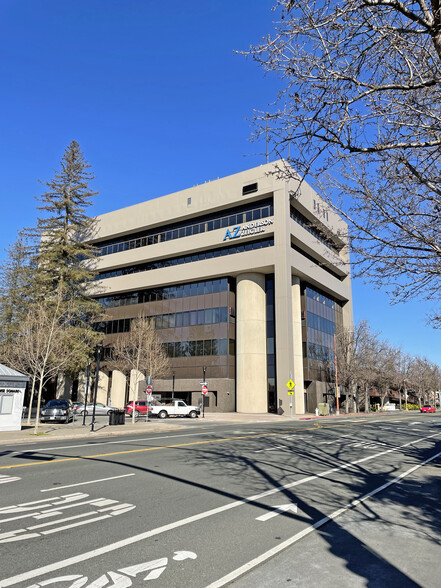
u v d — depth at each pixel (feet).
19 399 70.03
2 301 141.79
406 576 13.97
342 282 199.00
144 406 123.75
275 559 15.43
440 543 17.40
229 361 148.05
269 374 149.79
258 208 149.59
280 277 137.90
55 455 41.34
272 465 36.14
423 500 25.07
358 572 14.28
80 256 197.36
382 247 23.88
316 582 13.43
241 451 44.32
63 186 150.92
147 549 16.14
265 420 109.40
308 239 158.30
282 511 21.89
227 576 13.71
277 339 136.26
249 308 148.87
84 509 21.81
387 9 16.12
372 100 18.48
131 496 24.62
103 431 70.13
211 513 21.27
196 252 164.96
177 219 167.53
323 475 32.42
